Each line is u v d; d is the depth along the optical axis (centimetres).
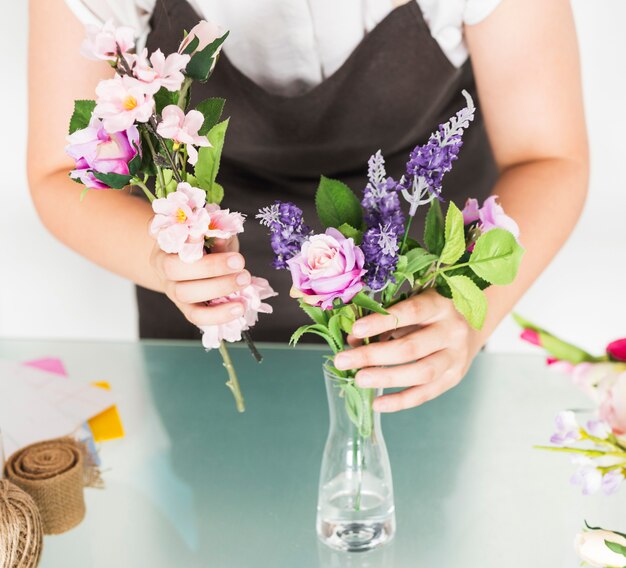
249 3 124
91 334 249
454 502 104
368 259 78
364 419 91
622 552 72
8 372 124
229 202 143
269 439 115
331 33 127
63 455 103
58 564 96
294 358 130
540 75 123
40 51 123
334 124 135
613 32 226
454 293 85
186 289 91
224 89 132
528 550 97
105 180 81
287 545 98
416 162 79
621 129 234
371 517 95
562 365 67
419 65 130
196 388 125
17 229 240
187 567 96
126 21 125
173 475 109
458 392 123
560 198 120
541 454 112
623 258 243
